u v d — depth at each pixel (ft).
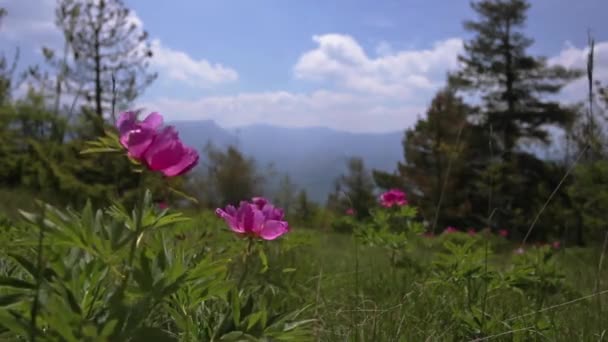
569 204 71.46
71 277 4.84
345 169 123.44
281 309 10.41
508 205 104.37
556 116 127.95
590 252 23.58
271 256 14.64
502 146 126.41
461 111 123.54
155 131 4.99
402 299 11.12
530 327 9.33
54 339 4.17
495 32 133.39
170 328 7.44
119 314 4.44
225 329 5.60
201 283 5.68
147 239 6.00
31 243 4.93
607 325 10.09
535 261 13.12
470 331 9.48
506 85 134.21
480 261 11.89
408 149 122.83
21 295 4.59
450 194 115.24
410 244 16.47
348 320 10.22
